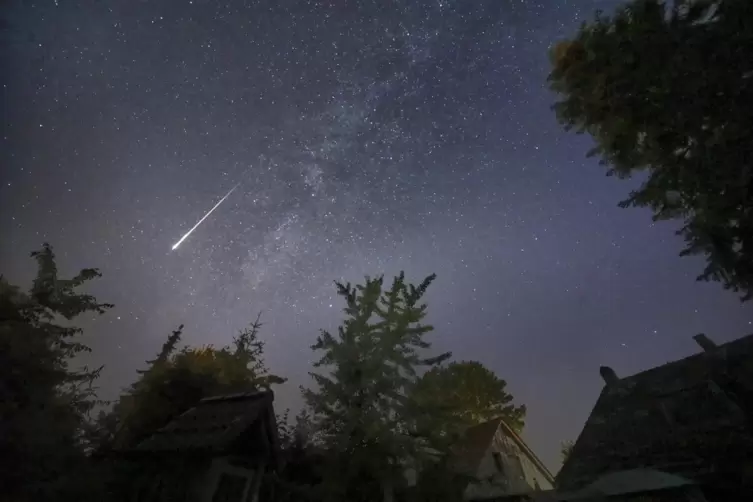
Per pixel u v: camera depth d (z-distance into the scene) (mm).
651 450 13320
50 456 8266
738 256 6398
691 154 6934
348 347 8992
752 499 10078
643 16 7129
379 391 8461
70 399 9102
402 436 7957
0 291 9039
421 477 7605
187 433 10258
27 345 8422
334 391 8461
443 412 8242
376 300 9742
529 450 20016
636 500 12359
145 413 14336
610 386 17562
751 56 5984
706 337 15062
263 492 10117
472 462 16891
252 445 10266
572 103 8984
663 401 14523
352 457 7629
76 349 9297
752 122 5957
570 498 14281
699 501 10961
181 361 16438
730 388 12992
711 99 6434
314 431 8680
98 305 9742
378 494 7375
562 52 8844
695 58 6344
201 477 9062
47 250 9625
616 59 7488
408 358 8992
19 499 7562
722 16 6262
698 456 11852
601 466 14414
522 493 16016
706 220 6781
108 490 8914
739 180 6023
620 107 7785
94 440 9906
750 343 13727
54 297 9211
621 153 8344
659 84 7148
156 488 9055
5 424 7758
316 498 8328
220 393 15977
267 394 11148
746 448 10961
